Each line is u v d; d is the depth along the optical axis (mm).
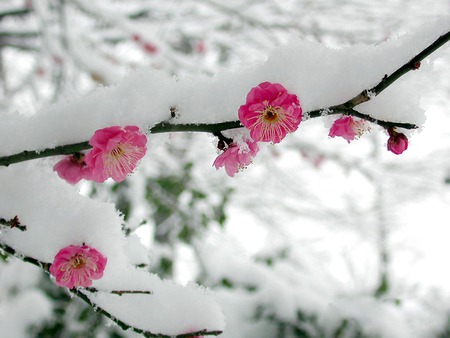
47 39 1176
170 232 969
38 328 660
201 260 813
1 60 1324
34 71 1302
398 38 438
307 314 639
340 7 1367
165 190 1000
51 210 445
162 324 448
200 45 1379
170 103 434
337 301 661
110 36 1371
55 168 449
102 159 419
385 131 453
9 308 674
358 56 434
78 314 678
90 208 449
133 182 956
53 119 439
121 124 432
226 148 435
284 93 412
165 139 447
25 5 1252
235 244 1177
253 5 1362
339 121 452
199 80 439
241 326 630
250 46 1426
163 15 1415
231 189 1074
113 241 448
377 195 1438
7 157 435
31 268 701
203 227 997
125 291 441
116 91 439
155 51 1224
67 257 426
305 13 1367
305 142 1364
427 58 434
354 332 631
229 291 674
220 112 433
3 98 1262
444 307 727
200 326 449
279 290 651
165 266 861
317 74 432
